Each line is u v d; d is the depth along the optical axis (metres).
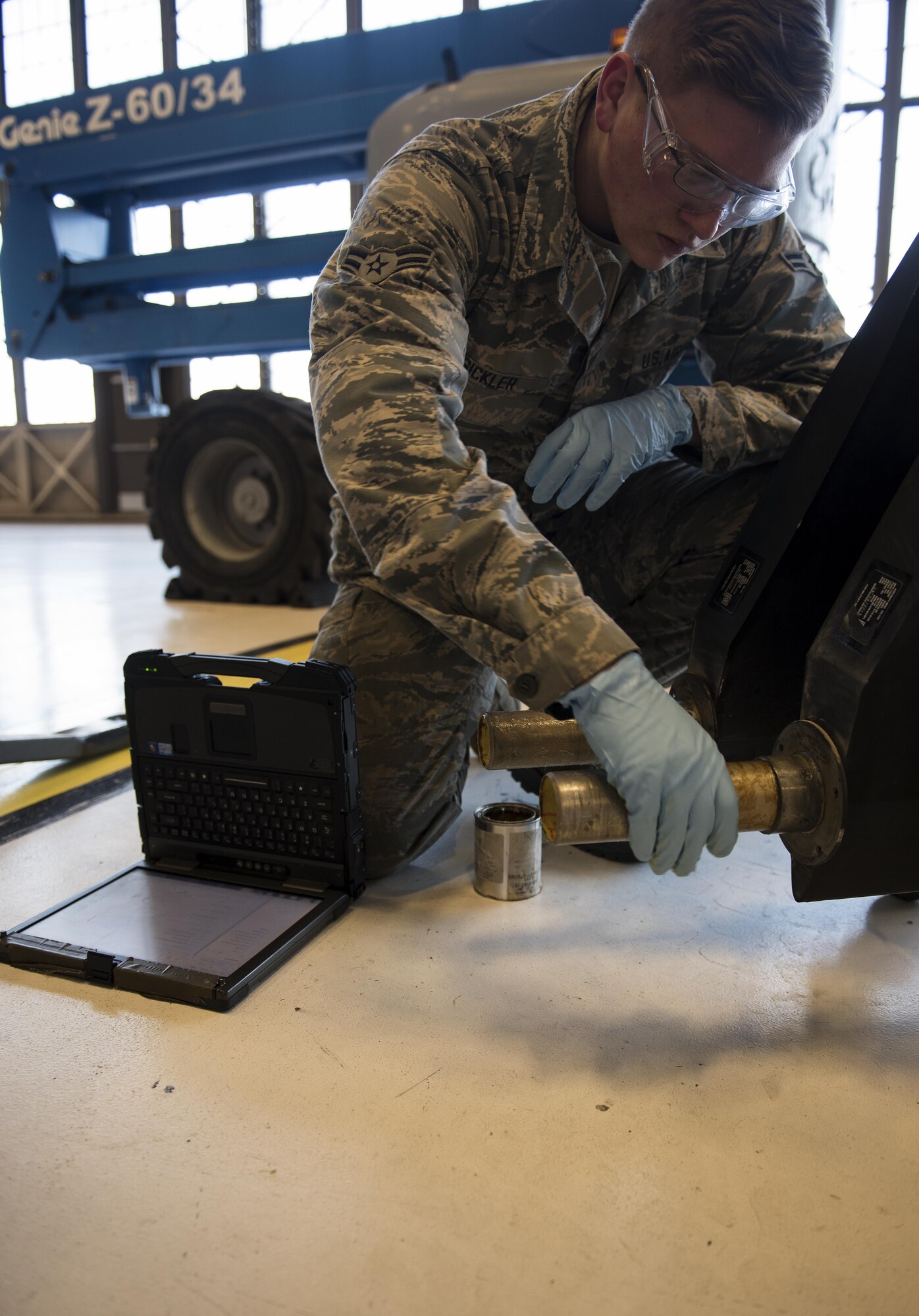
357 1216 0.67
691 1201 0.68
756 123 0.78
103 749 1.79
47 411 10.20
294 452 3.33
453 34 2.91
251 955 0.99
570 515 1.39
